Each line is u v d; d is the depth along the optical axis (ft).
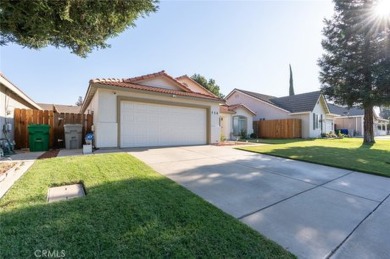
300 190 14.02
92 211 9.21
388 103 43.37
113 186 12.53
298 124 71.67
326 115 83.87
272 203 11.64
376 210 11.27
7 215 8.54
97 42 16.57
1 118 27.25
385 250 7.68
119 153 24.56
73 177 13.99
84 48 16.93
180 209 9.92
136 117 32.76
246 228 8.62
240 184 14.79
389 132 141.49
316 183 15.78
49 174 14.51
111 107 30.35
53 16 12.46
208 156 25.62
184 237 7.70
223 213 9.90
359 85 45.47
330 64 49.42
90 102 38.91
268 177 16.88
